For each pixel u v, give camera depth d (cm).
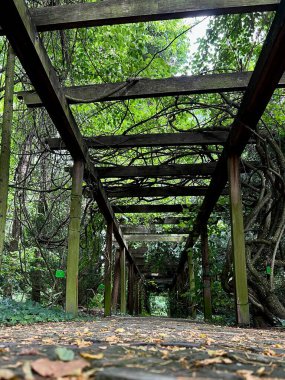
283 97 635
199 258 1012
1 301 470
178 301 1357
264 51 368
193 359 138
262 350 186
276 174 554
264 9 340
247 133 482
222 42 589
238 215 515
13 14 318
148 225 1055
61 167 700
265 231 592
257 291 550
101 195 716
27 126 668
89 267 865
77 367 98
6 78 389
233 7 338
